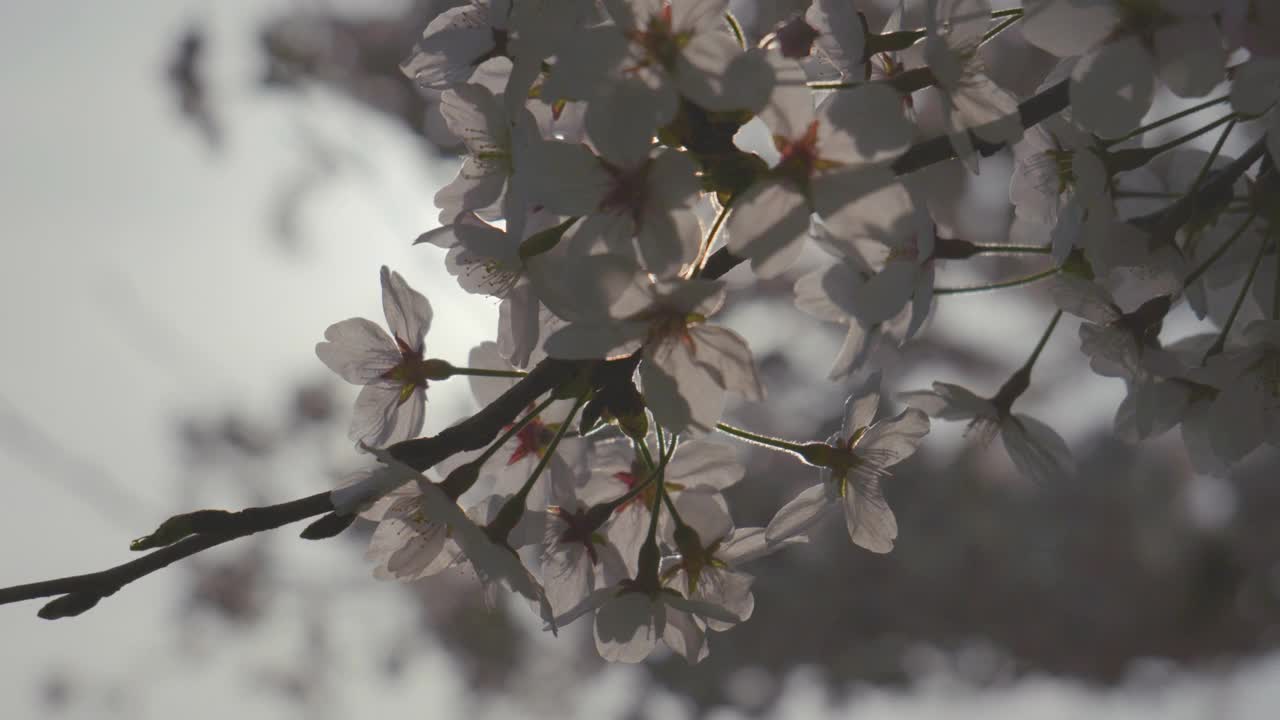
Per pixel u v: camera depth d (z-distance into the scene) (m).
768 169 0.57
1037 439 0.66
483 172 0.60
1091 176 0.62
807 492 0.63
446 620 2.25
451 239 0.61
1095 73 0.59
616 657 0.61
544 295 0.58
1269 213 0.63
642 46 0.57
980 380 1.81
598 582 0.62
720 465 0.63
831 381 0.60
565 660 2.25
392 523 0.60
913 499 2.03
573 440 0.62
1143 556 2.02
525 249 0.59
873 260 0.59
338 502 0.57
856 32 0.61
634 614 0.61
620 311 0.57
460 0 1.86
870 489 0.63
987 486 2.04
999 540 1.99
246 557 2.21
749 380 0.57
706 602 0.61
